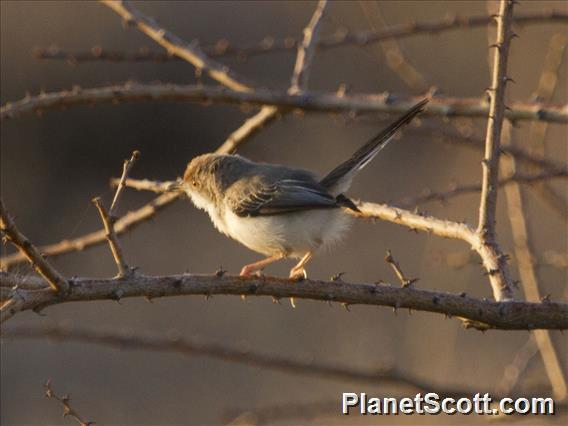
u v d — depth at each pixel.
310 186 7.14
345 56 23.16
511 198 8.46
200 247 20.67
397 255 18.52
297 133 22.30
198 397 16.41
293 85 8.18
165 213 21.62
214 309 18.64
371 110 7.80
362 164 7.18
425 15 21.56
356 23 20.59
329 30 20.16
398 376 7.63
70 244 8.01
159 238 20.98
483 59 22.30
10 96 23.80
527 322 5.29
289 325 17.77
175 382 16.80
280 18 25.31
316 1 24.95
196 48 8.23
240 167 7.81
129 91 7.57
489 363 15.23
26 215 22.23
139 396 16.61
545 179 7.71
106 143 23.53
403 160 21.62
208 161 7.91
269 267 19.41
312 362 7.68
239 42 24.44
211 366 17.03
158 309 18.53
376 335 16.88
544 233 17.83
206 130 24.23
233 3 25.14
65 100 7.39
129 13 8.26
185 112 23.92
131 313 18.42
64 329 7.66
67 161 23.14
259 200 7.32
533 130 8.70
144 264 20.17
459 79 22.25
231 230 7.69
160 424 15.82
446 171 20.69
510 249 16.80
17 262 7.51
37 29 23.95
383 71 22.84
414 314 14.07
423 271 16.09
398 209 6.58
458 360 15.24
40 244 21.47
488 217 5.86
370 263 18.39
